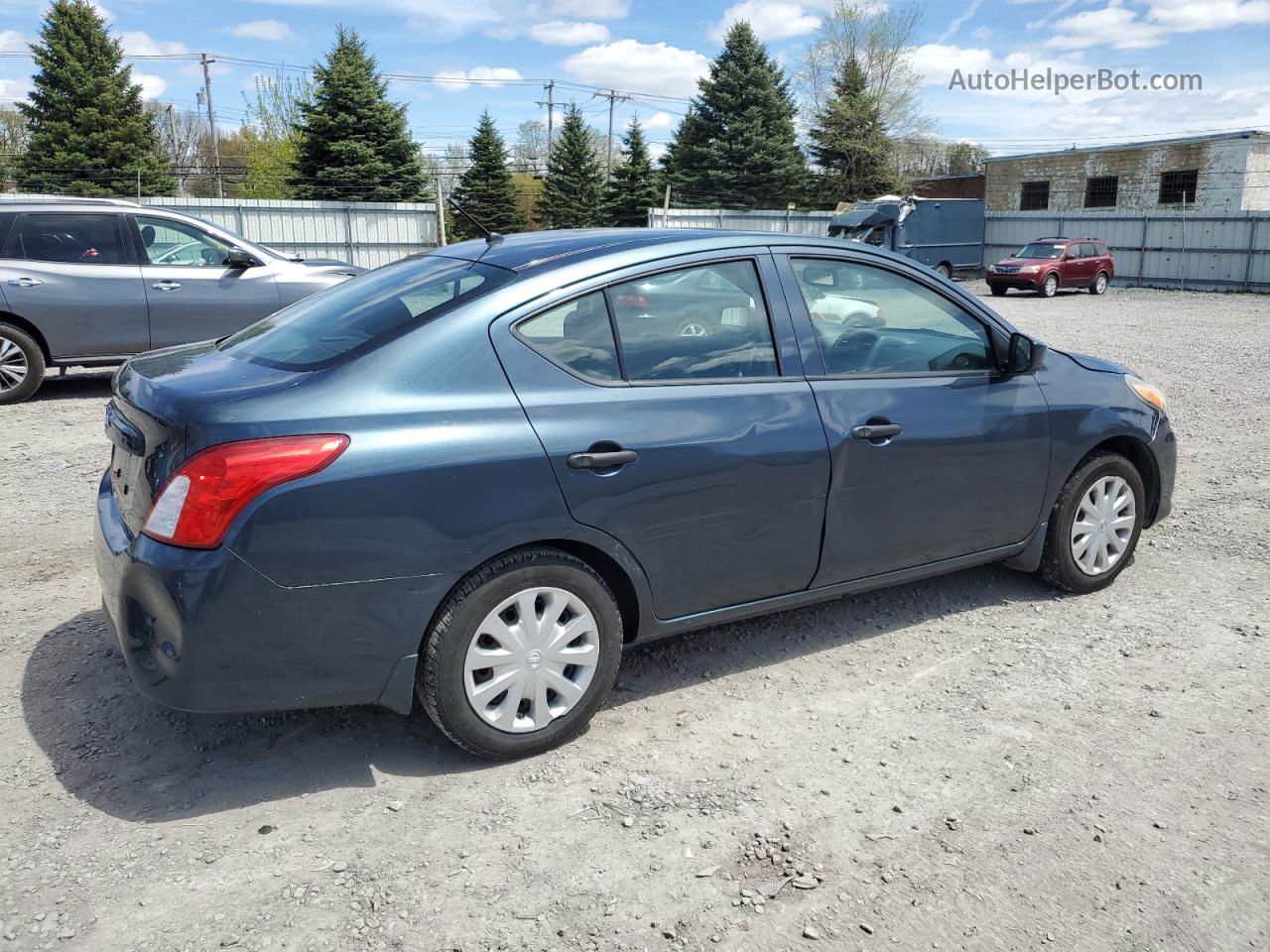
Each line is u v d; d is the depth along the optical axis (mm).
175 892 2422
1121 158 37844
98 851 2580
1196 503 6012
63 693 3430
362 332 2986
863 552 3654
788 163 48469
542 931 2316
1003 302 25797
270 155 53156
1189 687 3586
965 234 33344
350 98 40562
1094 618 4215
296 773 2973
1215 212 31562
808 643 3951
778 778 2977
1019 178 41406
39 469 6414
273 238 29625
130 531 2828
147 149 44031
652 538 3143
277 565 2598
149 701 3373
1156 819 2781
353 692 2789
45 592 4359
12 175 44312
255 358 3104
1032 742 3195
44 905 2363
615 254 3225
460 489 2773
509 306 2990
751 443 3285
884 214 31172
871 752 3133
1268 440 7871
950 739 3213
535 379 2967
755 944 2291
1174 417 8867
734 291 3402
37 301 8438
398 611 2754
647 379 3170
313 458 2613
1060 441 4133
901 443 3637
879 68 48750
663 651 3867
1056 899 2451
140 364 3328
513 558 2912
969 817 2785
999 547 4117
